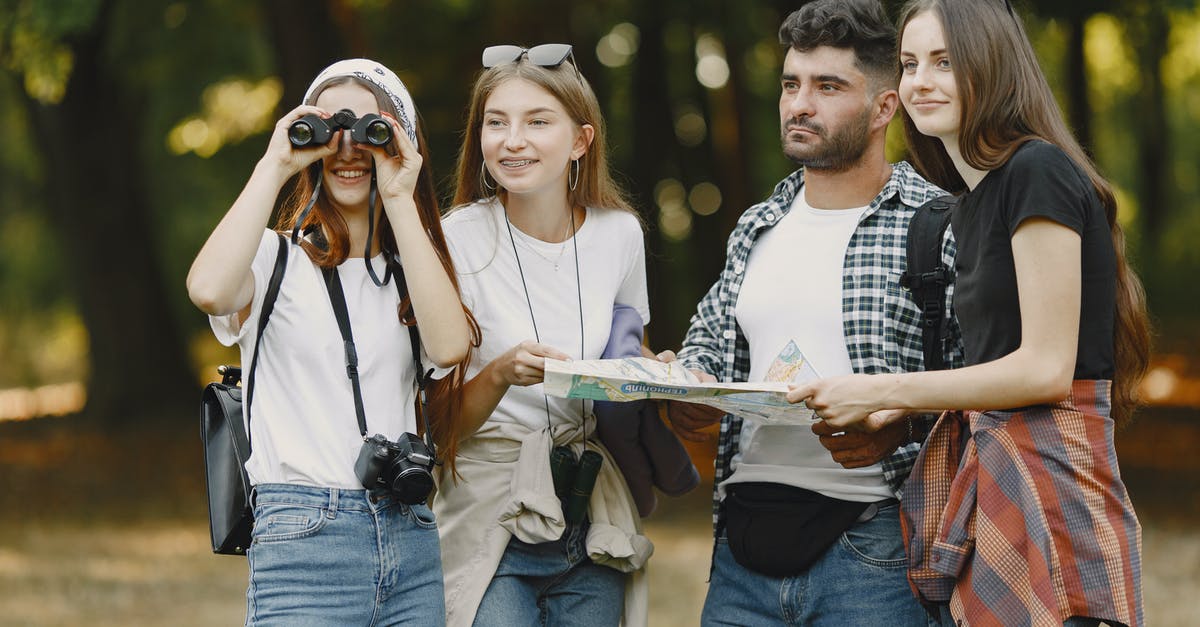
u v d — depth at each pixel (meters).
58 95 15.88
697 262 20.38
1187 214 30.72
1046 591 2.75
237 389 3.26
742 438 3.72
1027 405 2.87
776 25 14.83
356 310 3.16
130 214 19.33
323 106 3.18
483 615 3.51
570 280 3.64
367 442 3.03
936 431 3.19
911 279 3.43
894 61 3.52
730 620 3.71
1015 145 2.89
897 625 3.45
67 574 8.99
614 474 3.70
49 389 29.89
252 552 3.01
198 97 17.69
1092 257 2.84
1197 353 23.80
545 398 3.59
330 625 2.97
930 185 3.58
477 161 3.66
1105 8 12.09
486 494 3.57
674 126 19.44
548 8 16.17
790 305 3.58
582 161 3.66
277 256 3.11
